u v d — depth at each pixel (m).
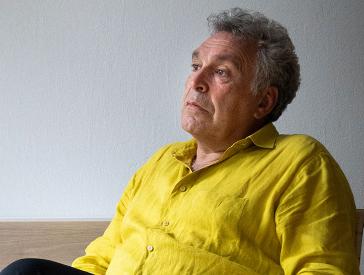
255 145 1.65
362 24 2.49
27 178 2.33
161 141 2.40
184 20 2.39
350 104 2.49
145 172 1.84
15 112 2.32
